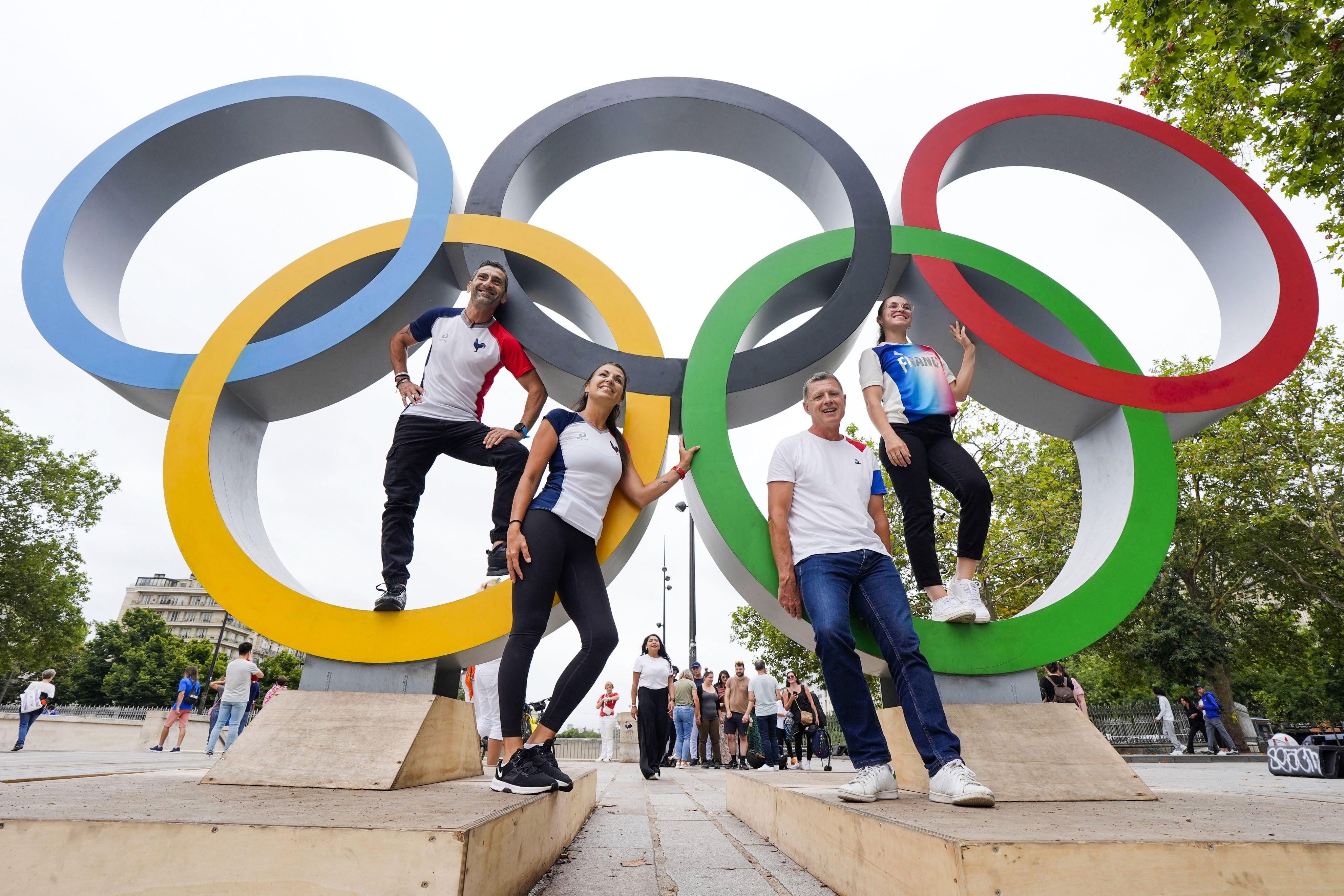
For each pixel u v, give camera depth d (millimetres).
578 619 2576
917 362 3242
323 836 1370
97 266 3830
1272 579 18844
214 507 3131
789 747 10570
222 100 3873
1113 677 22422
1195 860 1343
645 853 2592
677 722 10109
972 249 3652
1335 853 1372
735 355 3359
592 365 3352
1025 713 2777
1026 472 15984
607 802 4445
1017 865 1294
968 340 3430
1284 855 1366
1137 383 3400
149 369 3385
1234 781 6633
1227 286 3947
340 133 4094
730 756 9945
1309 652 22016
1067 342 3738
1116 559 3127
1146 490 3244
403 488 3146
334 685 2953
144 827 1412
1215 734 14109
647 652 6852
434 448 3234
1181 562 18391
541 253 3562
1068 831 1484
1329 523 17016
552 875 2174
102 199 3783
